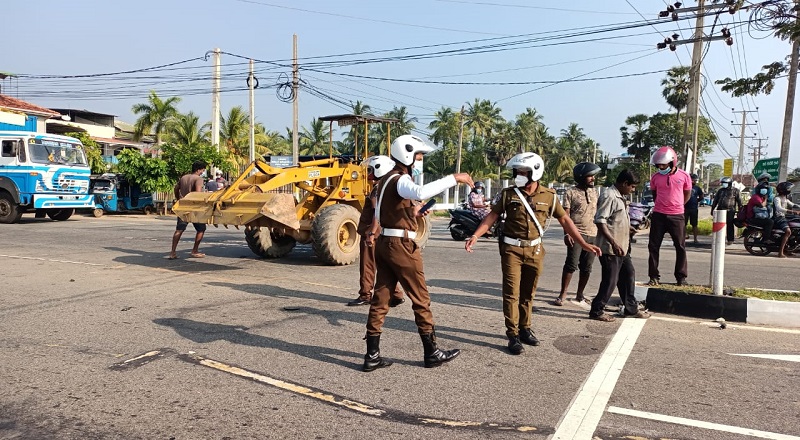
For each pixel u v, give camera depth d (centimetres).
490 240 1517
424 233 1162
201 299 703
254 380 432
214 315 623
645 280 899
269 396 402
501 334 566
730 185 1468
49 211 2031
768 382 437
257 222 941
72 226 1752
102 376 436
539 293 777
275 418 367
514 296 506
